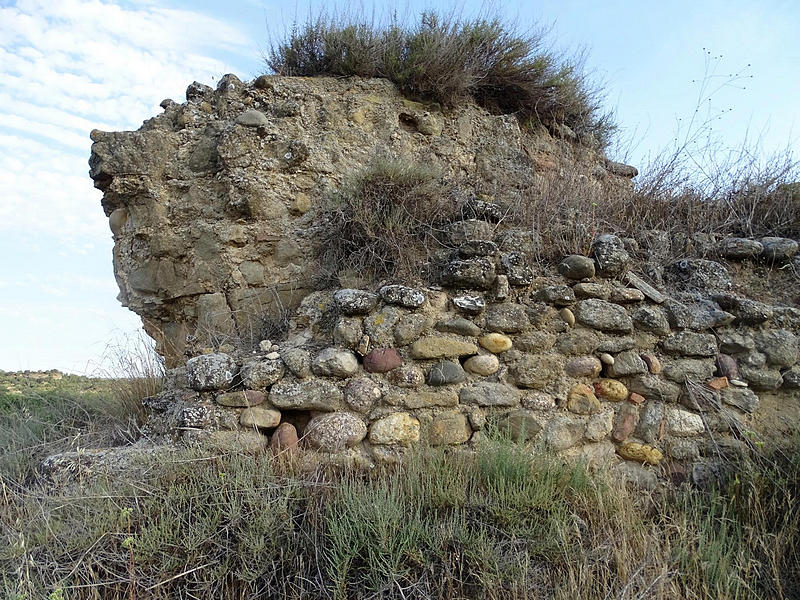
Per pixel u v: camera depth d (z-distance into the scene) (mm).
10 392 6027
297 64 6203
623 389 3891
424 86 5711
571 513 3107
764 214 5176
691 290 4352
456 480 3211
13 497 3275
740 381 4055
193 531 2807
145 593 2627
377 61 5762
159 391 4664
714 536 3111
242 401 3453
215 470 3197
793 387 4125
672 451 3848
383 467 3346
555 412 3758
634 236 4668
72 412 4961
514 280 3881
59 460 3332
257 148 4922
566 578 2762
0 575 2684
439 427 3559
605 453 3795
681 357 4027
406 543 2775
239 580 2738
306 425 3543
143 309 5148
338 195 4664
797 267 4625
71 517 2945
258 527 2832
